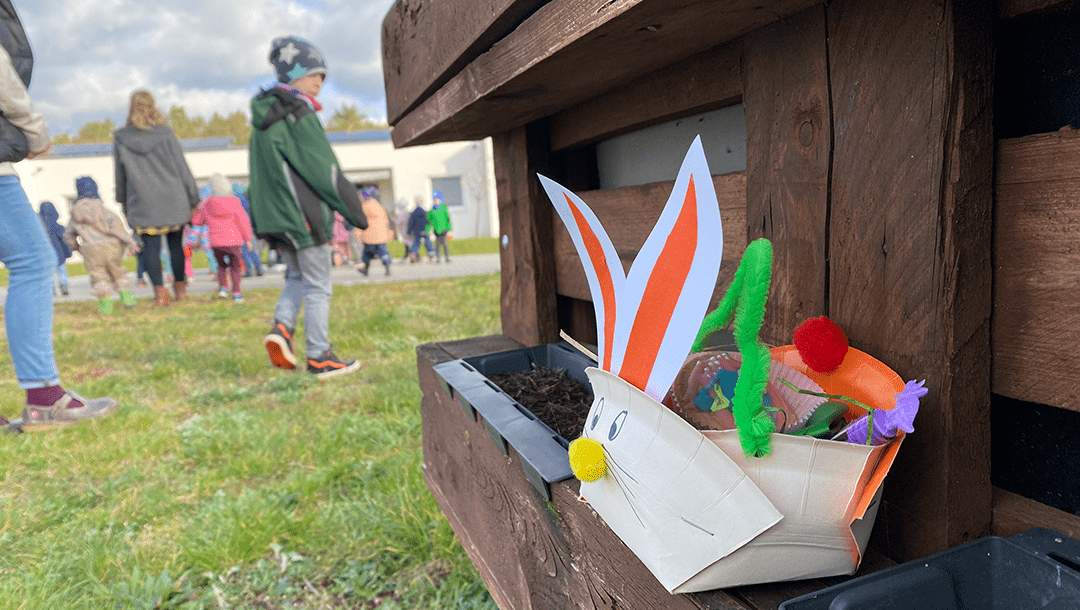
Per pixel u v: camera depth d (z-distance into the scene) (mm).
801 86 881
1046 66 714
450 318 5203
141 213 7000
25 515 2051
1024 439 795
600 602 899
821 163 860
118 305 7609
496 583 1383
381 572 1686
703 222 618
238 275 7496
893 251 765
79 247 6590
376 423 2705
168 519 2021
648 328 720
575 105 1600
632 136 1648
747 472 634
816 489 633
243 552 1772
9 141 2570
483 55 1185
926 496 761
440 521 1812
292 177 3340
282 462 2395
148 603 1586
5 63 2453
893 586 612
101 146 35312
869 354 816
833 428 756
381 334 4707
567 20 868
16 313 2779
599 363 840
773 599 661
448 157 28344
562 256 1802
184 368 4043
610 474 779
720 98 1087
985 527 771
